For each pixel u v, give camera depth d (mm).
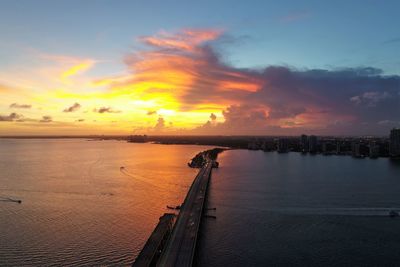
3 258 139250
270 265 135125
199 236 165125
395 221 189000
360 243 157000
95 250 147250
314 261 138625
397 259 140500
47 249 147875
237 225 181875
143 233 167625
